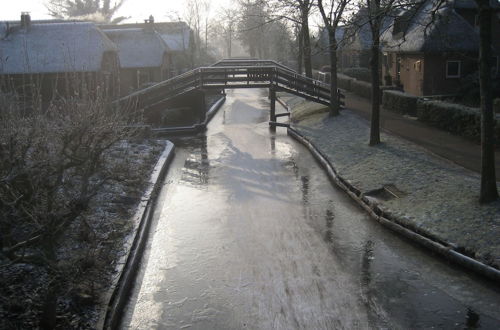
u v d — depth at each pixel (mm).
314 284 11266
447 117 23266
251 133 30516
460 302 10234
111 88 37656
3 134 9766
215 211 16516
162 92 31484
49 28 38375
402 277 11414
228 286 11336
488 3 12383
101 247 12305
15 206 9266
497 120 18672
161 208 16922
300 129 29016
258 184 19531
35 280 10047
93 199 14750
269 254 12977
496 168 16375
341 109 31531
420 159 18266
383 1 18422
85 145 10625
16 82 35250
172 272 12148
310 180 19797
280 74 31406
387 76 39969
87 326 9148
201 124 31375
